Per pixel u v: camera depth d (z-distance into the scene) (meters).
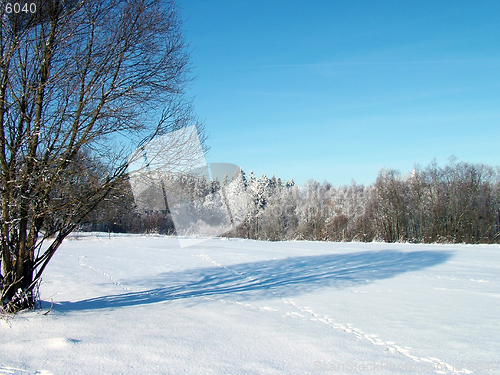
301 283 8.05
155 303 5.77
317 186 68.69
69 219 4.67
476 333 4.11
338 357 3.30
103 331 3.91
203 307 5.44
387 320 4.72
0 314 4.22
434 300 6.08
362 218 36.91
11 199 4.30
